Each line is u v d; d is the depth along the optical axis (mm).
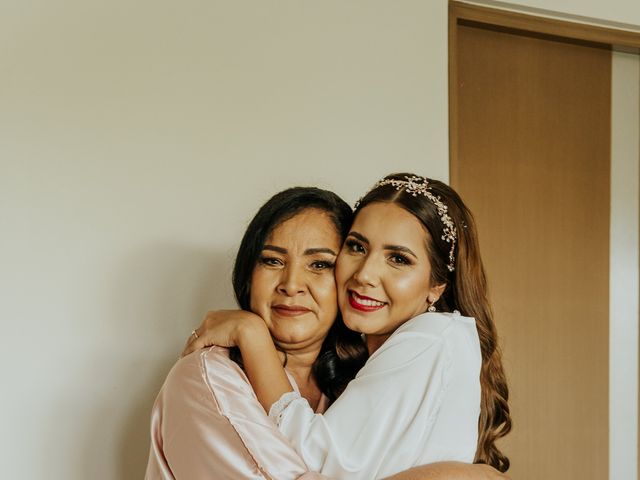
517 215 2412
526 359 2426
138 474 1854
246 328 1276
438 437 1221
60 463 1804
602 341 2553
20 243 1778
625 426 2590
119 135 1846
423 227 1307
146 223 1863
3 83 1770
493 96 2375
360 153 2053
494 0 2227
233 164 1931
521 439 2416
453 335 1284
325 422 1190
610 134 2572
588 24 2418
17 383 1775
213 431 1176
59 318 1803
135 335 1855
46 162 1796
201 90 1909
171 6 1890
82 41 1824
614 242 2580
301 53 2002
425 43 2131
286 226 1319
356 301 1307
